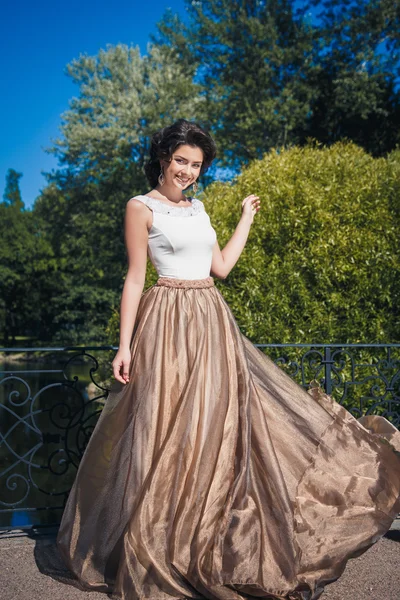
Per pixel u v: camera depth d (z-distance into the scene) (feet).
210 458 7.29
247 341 8.66
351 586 7.88
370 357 19.76
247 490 7.25
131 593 6.73
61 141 72.13
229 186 23.97
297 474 7.83
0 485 25.49
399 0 59.36
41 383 59.06
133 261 8.20
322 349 19.76
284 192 21.26
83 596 7.44
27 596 7.45
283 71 63.46
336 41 62.85
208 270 8.61
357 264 20.68
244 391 7.78
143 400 7.59
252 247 20.80
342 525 7.62
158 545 6.88
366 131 60.08
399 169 22.93
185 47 69.67
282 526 7.07
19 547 9.18
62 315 93.76
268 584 6.81
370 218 21.30
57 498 23.72
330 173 22.53
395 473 8.23
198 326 7.97
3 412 39.86
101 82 73.10
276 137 60.54
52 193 87.15
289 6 64.39
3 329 122.21
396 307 21.27
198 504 7.09
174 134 8.27
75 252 90.17
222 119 63.57
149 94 68.90
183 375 7.71
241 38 63.21
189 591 6.85
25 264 118.21
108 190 75.56
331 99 60.44
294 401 8.33
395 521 10.26
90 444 7.86
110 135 68.39
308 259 20.54
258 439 7.56
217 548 6.86
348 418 8.64
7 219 124.98
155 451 7.34
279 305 19.92
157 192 8.59
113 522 7.26
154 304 8.14
